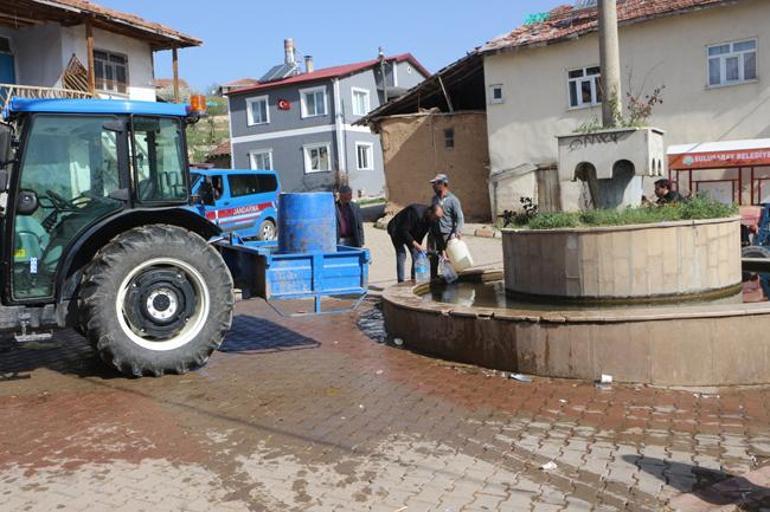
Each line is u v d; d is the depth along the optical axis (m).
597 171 7.95
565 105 21.89
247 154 39.69
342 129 37.06
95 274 6.36
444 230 9.58
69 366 7.23
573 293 7.40
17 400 5.99
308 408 5.59
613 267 7.18
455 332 6.96
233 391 6.12
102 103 6.64
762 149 18.08
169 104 7.05
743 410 5.23
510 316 6.43
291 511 3.77
